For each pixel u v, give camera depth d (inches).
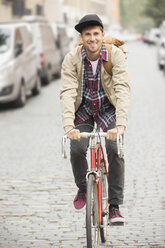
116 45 265.9
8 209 337.7
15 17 2148.1
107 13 6008.9
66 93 250.5
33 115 765.3
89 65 251.3
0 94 821.2
